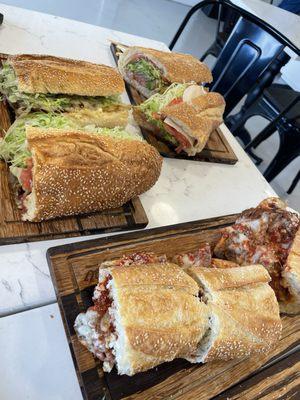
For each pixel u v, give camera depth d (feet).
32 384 2.90
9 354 2.97
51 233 3.71
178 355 3.20
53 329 3.24
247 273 3.69
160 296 3.02
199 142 5.30
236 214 5.13
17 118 4.32
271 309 3.53
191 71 6.61
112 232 4.15
